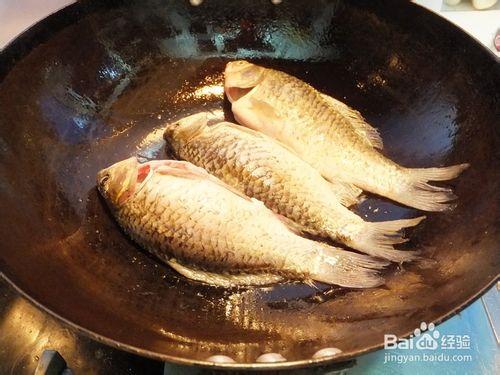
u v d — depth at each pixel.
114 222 0.29
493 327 0.26
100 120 0.32
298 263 0.26
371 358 0.26
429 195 0.28
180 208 0.27
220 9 0.33
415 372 0.25
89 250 0.28
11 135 0.28
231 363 0.19
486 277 0.22
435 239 0.27
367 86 0.33
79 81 0.31
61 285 0.25
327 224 0.28
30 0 0.35
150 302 0.26
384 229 0.28
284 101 0.31
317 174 0.29
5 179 0.26
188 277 0.27
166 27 0.33
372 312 0.24
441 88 0.30
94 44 0.31
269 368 0.19
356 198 0.30
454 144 0.30
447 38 0.29
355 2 0.31
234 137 0.30
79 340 0.26
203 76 0.35
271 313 0.26
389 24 0.31
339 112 0.32
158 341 0.23
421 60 0.31
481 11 0.39
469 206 0.27
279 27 0.34
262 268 0.27
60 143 0.30
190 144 0.30
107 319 0.23
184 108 0.34
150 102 0.34
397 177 0.29
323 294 0.26
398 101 0.32
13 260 0.23
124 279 0.27
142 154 0.32
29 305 0.27
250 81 0.32
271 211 0.28
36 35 0.28
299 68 0.35
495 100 0.28
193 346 0.23
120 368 0.26
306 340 0.23
